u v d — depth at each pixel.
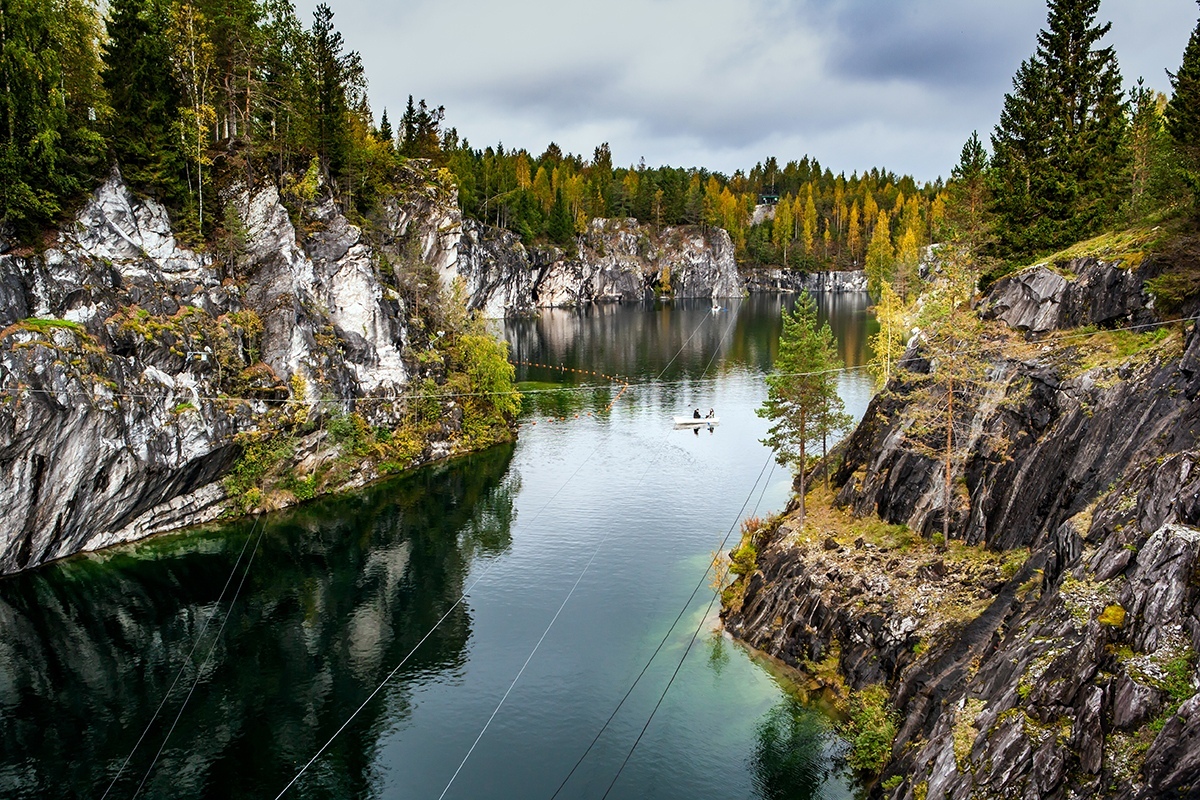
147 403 64.75
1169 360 33.28
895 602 40.28
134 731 41.78
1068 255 47.47
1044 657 24.44
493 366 97.00
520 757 39.34
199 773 38.56
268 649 49.94
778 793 35.66
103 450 61.34
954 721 26.75
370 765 38.97
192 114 79.19
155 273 71.50
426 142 156.00
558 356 152.00
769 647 46.81
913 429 46.12
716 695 43.41
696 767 37.97
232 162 86.12
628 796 36.22
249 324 77.25
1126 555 24.88
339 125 96.88
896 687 36.72
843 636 42.28
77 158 67.94
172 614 54.22
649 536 66.44
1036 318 46.06
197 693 45.25
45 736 41.19
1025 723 23.12
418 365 93.94
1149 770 19.38
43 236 64.50
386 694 45.00
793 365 56.84
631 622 52.22
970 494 42.50
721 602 53.62
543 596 56.38
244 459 72.12
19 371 57.03
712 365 141.25
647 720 41.72
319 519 71.38
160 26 80.94
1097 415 35.50
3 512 57.22
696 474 82.31
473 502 75.38
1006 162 60.41
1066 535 29.06
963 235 59.56
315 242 85.56
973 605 36.75
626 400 116.12
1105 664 22.62
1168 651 21.62
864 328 181.88
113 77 75.44
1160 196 45.00
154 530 67.38
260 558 63.16
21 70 62.25
